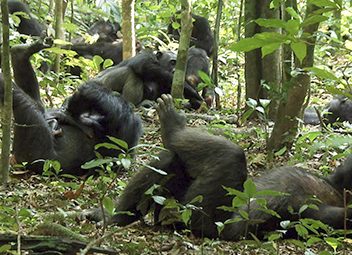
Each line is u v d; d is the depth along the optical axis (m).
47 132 8.96
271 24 3.96
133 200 6.70
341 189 6.73
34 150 8.88
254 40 3.88
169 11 17.41
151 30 17.94
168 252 5.68
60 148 9.16
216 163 6.31
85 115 9.35
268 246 5.39
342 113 12.42
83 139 9.28
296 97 9.53
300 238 6.35
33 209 6.96
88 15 19.45
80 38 17.17
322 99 14.16
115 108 9.29
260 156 9.44
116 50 16.70
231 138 10.24
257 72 12.06
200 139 6.46
